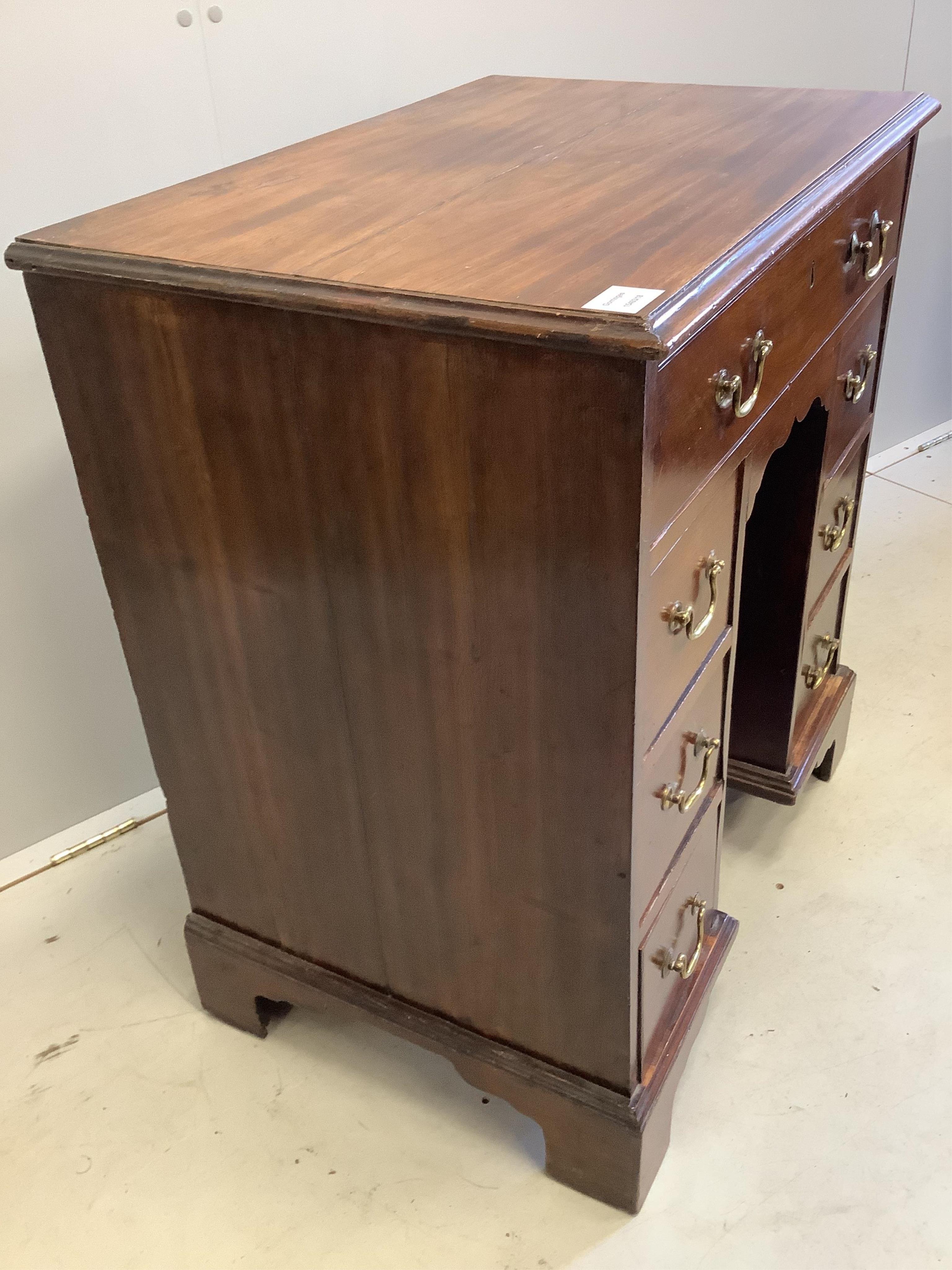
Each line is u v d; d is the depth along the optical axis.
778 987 1.31
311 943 1.17
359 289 0.72
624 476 0.69
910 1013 1.27
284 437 0.82
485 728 0.88
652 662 0.82
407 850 1.01
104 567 1.02
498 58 1.51
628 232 0.79
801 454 1.19
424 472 0.77
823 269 0.99
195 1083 1.24
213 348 0.81
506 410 0.71
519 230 0.81
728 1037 1.26
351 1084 1.24
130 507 0.95
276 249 0.80
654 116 1.12
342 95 1.38
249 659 0.98
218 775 1.10
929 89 2.08
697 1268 1.04
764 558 1.27
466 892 1.00
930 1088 1.19
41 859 1.55
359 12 1.35
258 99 1.31
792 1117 1.17
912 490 2.37
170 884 1.52
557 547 0.75
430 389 0.73
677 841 1.01
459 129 1.12
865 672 1.83
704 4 1.71
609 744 0.82
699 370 0.74
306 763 1.02
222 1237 1.09
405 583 0.84
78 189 1.23
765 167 0.92
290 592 0.91
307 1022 1.32
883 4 1.92
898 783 1.61
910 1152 1.13
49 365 0.90
